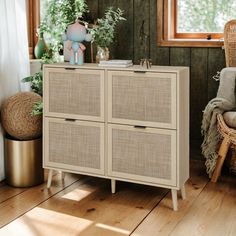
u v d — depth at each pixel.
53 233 2.71
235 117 3.48
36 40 4.28
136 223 2.84
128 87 3.12
